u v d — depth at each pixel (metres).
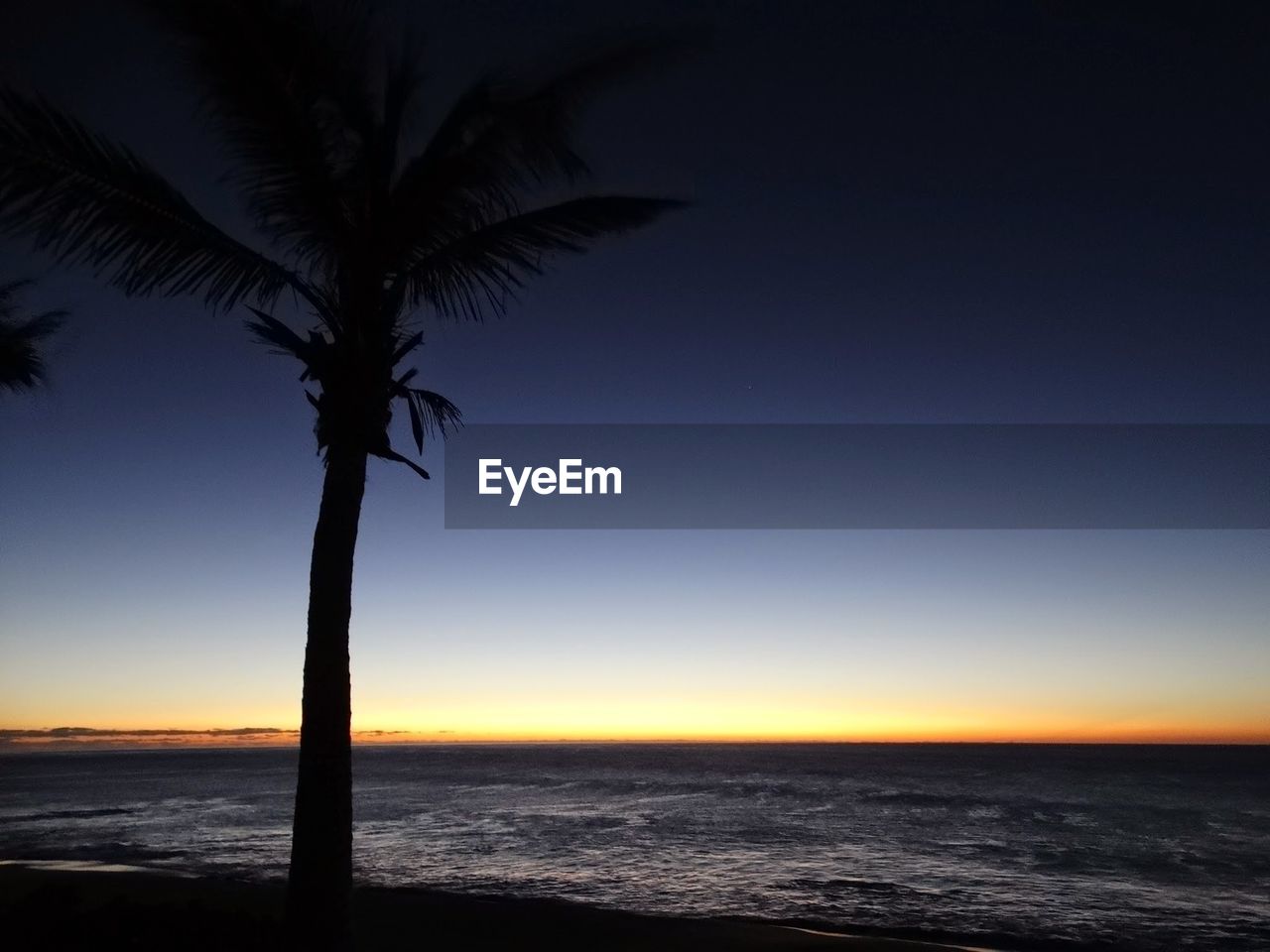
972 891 18.97
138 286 7.70
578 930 12.61
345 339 7.74
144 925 8.22
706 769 97.44
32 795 53.97
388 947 11.27
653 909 16.06
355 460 7.68
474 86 7.80
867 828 32.47
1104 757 144.12
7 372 13.34
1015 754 167.50
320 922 6.94
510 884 18.94
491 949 11.27
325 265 8.34
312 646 7.35
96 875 17.64
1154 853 26.09
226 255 7.70
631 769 98.12
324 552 7.47
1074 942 13.98
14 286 13.48
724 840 28.14
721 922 13.49
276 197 7.94
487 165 7.93
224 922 8.35
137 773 96.56
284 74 7.59
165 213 7.43
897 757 148.12
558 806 43.03
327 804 7.12
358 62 8.04
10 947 7.67
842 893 18.25
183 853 23.61
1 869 18.47
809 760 130.12
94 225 7.29
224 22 7.18
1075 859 24.61
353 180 8.16
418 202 7.91
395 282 8.11
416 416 8.07
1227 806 44.19
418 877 19.86
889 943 12.16
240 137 7.72
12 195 6.88
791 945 11.92
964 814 38.97
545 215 8.16
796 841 28.08
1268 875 21.92
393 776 79.44
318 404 7.76
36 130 6.77
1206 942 14.14
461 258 8.12
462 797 50.34
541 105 7.71
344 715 7.34
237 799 48.34
